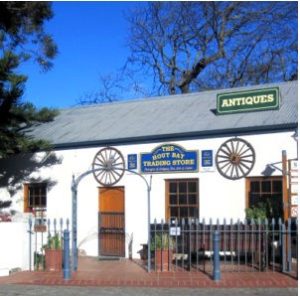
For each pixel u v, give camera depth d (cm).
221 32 3547
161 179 1744
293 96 1792
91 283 1238
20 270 1440
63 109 2381
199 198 1675
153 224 1583
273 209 1487
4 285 1234
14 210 2031
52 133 2047
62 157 1939
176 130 1733
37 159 2002
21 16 2081
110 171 1831
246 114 1725
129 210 1788
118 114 2111
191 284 1198
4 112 1775
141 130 1823
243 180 1611
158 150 1752
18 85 1775
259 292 1098
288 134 1554
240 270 1366
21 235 1455
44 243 1576
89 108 2309
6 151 1848
